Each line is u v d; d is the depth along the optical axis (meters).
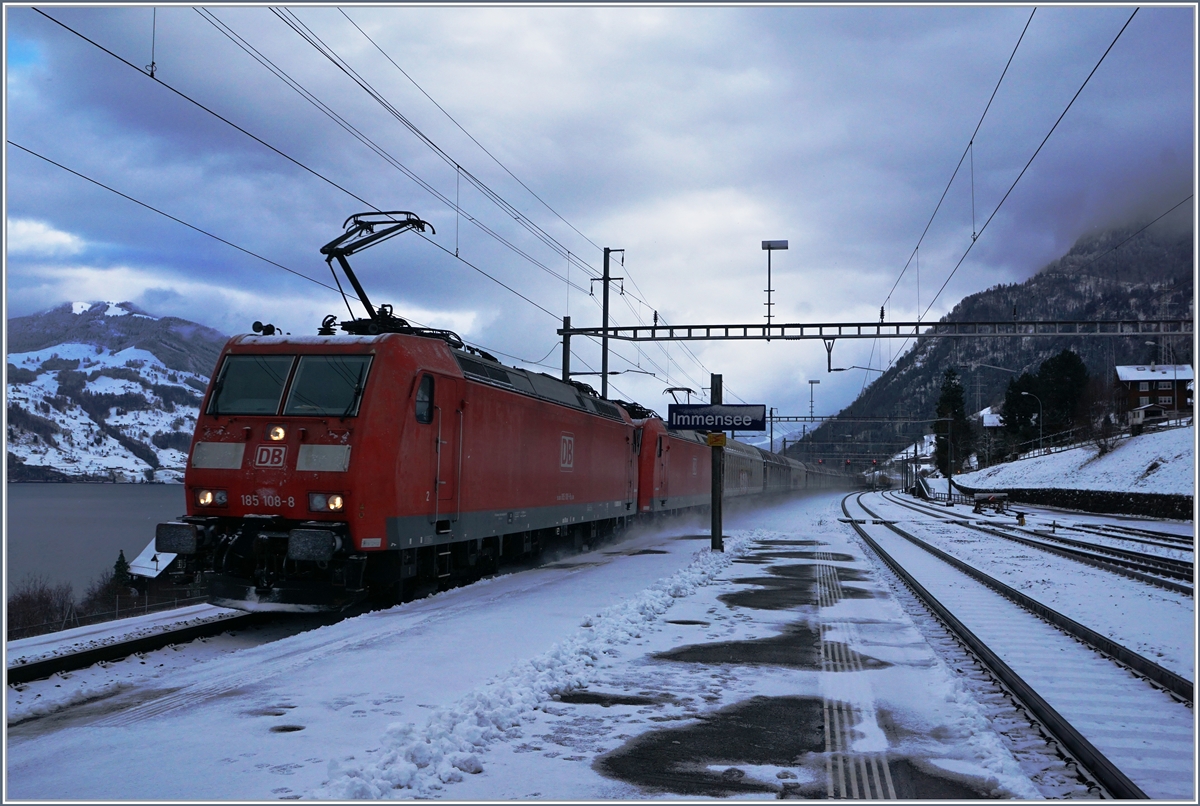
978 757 5.82
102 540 93.38
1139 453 55.09
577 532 22.45
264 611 11.86
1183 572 17.98
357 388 11.95
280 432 11.80
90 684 8.11
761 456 53.34
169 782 5.17
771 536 28.28
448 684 7.55
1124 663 9.20
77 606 38.12
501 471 16.17
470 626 10.40
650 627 10.65
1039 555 23.69
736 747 6.00
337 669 8.12
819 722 6.63
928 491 100.38
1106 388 95.62
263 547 11.54
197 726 6.32
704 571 16.42
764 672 8.26
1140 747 6.30
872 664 8.66
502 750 5.87
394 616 11.38
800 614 11.77
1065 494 57.66
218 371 12.55
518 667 7.84
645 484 28.45
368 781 5.03
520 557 19.64
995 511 52.84
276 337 12.84
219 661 8.64
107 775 5.30
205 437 12.03
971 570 18.28
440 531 13.59
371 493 11.62
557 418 19.62
